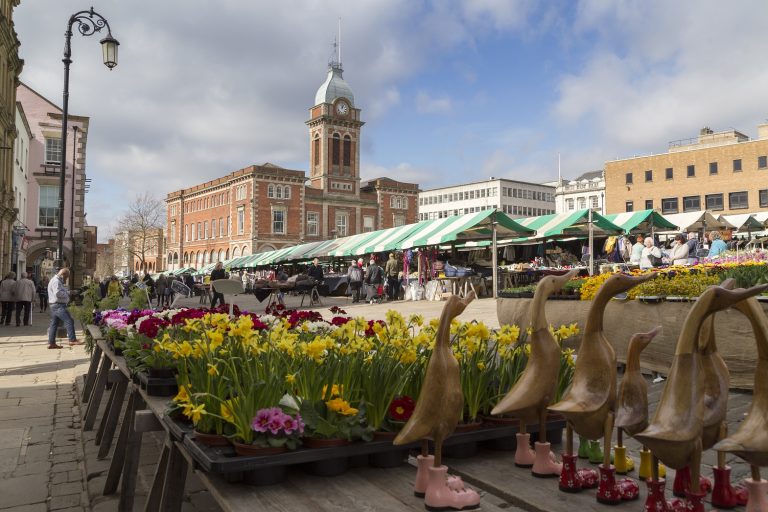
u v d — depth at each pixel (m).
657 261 15.16
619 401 1.83
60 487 4.27
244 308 22.00
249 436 2.09
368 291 22.67
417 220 74.88
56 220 38.19
